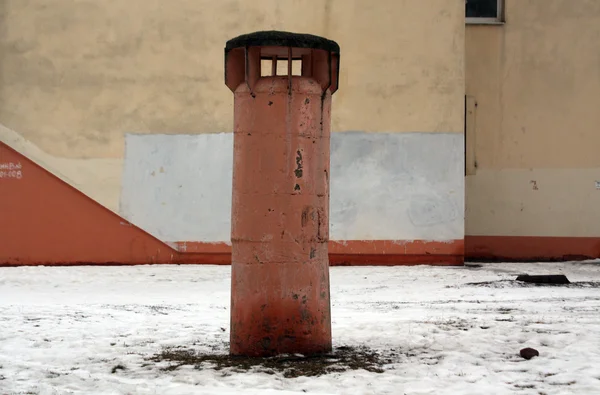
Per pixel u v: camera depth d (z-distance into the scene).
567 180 20.69
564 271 17.73
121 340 9.08
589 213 20.67
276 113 7.59
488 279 15.98
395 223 19.00
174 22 19.22
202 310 11.91
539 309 11.21
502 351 8.03
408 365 7.45
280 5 19.25
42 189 19.08
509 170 20.75
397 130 19.08
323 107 7.75
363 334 9.12
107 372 7.39
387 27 19.17
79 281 16.09
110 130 19.16
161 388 6.64
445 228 19.00
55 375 7.27
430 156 19.06
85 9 19.25
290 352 7.75
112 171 19.12
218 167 19.06
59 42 19.25
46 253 19.05
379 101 19.11
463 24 19.08
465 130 20.72
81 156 19.14
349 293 14.00
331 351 8.03
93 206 19.08
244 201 7.70
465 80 20.77
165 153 19.12
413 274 17.02
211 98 19.16
